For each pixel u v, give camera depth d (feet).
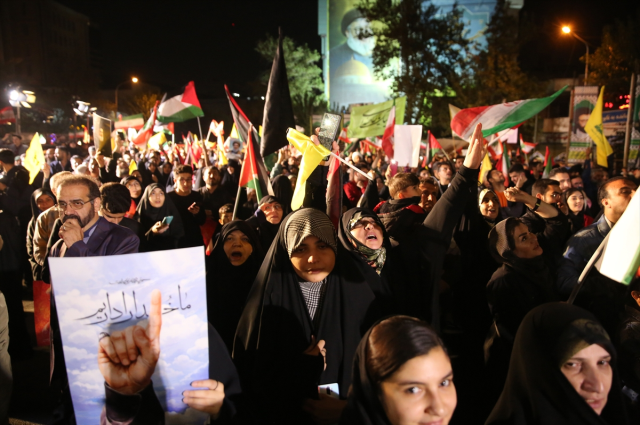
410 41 106.22
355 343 7.72
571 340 5.55
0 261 15.40
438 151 46.32
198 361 6.15
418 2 108.17
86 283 5.73
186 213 18.74
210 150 59.98
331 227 7.79
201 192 23.76
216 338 6.94
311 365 7.26
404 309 8.70
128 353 5.87
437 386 4.92
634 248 6.49
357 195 24.68
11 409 12.50
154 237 15.70
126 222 13.75
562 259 11.30
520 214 18.15
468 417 10.46
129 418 5.88
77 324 5.73
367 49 196.13
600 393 5.44
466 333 14.24
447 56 109.50
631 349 7.30
